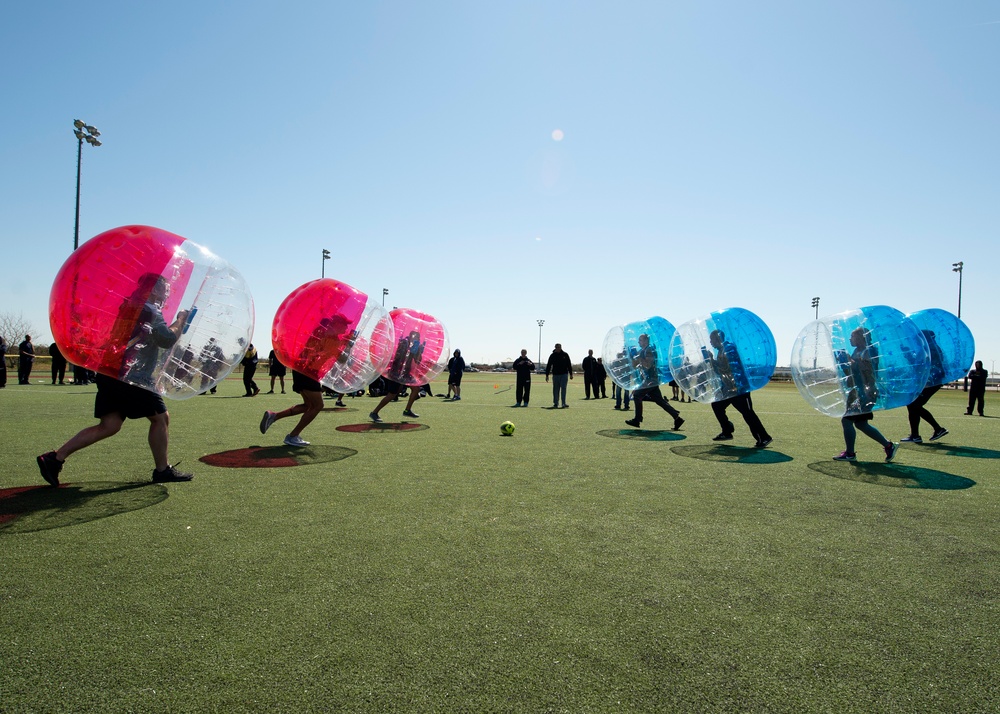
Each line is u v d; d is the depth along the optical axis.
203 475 5.72
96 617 2.64
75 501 4.65
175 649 2.36
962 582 3.22
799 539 3.95
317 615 2.69
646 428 10.78
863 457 7.50
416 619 2.66
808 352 7.24
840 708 2.02
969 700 2.08
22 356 21.11
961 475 6.29
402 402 17.19
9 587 2.96
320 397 7.61
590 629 2.59
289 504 4.67
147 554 3.47
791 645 2.47
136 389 5.04
